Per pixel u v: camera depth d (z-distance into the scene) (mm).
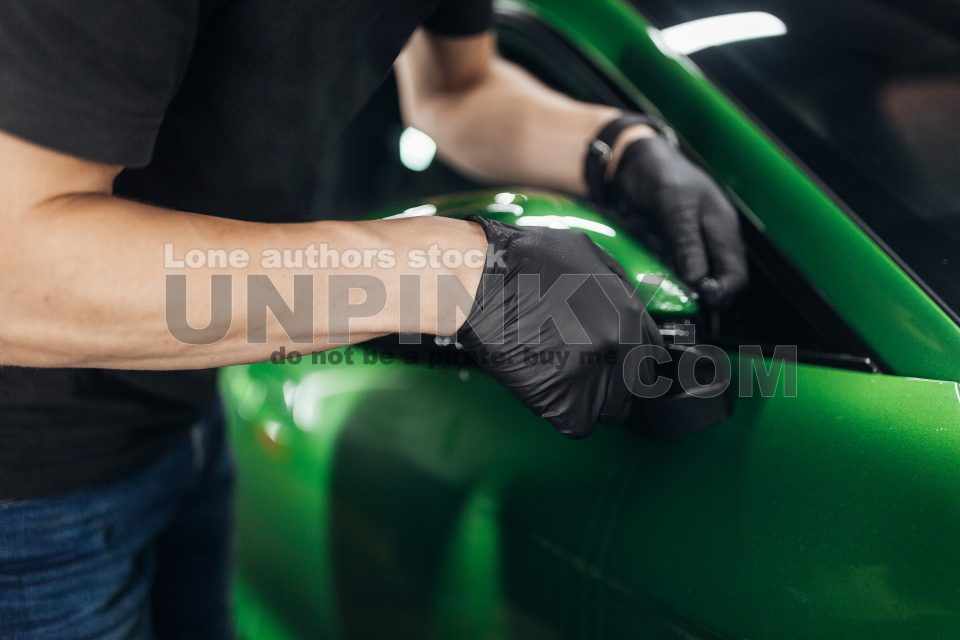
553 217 966
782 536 725
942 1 1114
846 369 805
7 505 771
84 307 598
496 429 986
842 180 906
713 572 754
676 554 783
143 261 602
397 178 1629
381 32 854
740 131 977
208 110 757
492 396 1011
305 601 1285
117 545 856
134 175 751
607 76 1150
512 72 1269
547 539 892
